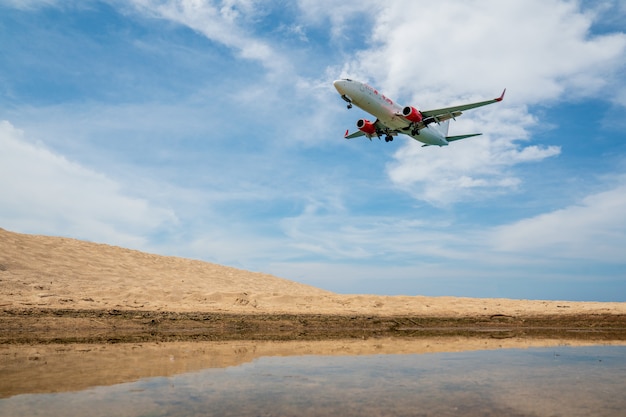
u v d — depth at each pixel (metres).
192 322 22.94
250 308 26.25
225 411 6.95
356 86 37.72
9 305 23.00
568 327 24.75
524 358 12.61
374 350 14.38
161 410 7.01
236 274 44.66
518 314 26.52
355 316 25.27
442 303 29.45
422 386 8.82
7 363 11.35
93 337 18.16
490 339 18.38
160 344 15.92
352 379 9.45
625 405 7.45
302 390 8.42
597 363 11.75
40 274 32.94
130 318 22.77
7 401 7.52
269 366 11.10
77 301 25.27
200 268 44.53
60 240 42.72
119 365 11.11
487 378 9.62
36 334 19.11
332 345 15.85
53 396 7.88
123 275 37.53
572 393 8.28
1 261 33.16
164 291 29.67
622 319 25.70
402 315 25.95
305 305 28.12
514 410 7.10
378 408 7.15
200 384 8.92
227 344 16.02
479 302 30.12
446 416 6.73
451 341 17.50
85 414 6.77
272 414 6.79
